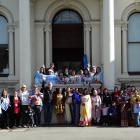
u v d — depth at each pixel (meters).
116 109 23.92
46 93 24.33
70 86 25.22
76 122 24.22
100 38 27.19
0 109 23.05
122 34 27.20
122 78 26.98
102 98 24.28
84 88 24.53
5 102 23.38
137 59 27.47
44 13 27.36
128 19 27.41
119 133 20.69
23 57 25.41
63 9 27.67
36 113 23.83
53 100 24.42
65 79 25.36
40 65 27.30
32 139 19.20
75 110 24.23
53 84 25.17
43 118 24.47
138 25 27.42
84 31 27.45
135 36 27.47
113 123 24.22
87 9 27.31
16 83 27.08
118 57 27.14
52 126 23.80
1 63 27.48
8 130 22.50
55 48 27.75
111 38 25.52
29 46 25.55
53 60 27.73
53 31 27.73
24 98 23.70
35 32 27.31
